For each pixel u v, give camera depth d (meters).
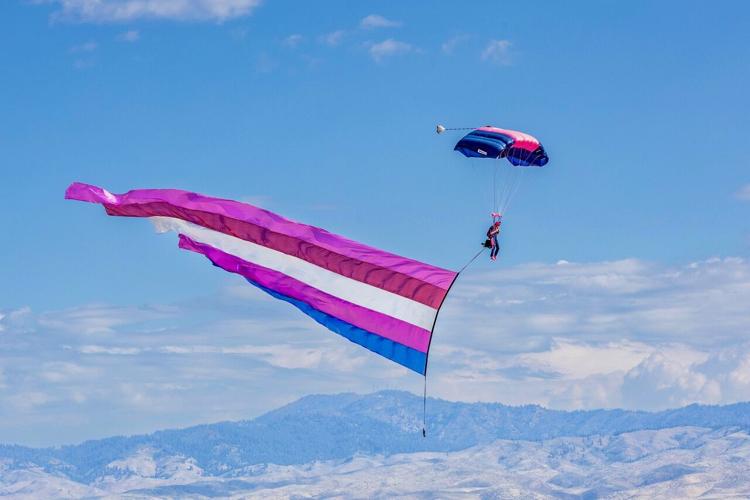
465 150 73.75
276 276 45.72
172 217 48.69
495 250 70.88
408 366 42.19
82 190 50.00
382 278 44.56
